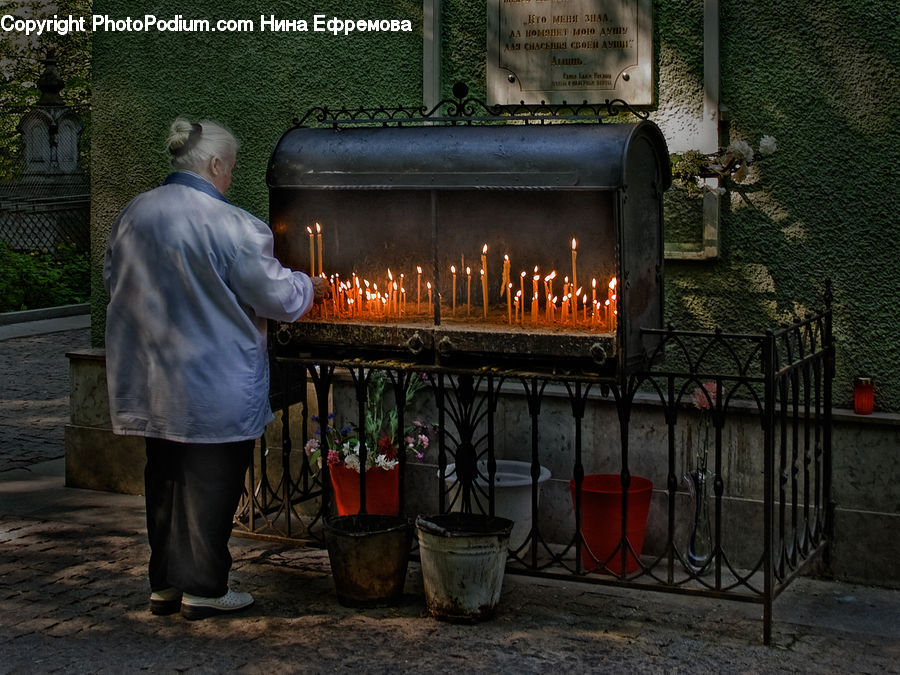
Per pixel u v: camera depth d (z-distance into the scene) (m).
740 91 4.58
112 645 3.80
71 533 5.09
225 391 3.86
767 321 4.62
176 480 3.96
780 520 4.06
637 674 3.58
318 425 5.26
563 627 3.97
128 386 3.96
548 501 4.94
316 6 5.29
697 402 4.32
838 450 4.48
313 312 4.48
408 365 4.16
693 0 4.60
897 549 4.41
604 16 4.73
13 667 3.62
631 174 3.92
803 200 4.51
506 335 3.97
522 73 4.88
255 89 5.47
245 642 3.83
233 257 3.84
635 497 4.41
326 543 4.18
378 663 3.66
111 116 5.84
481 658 3.70
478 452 5.04
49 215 16.22
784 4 4.46
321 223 4.50
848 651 3.78
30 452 6.73
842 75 4.40
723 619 4.06
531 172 3.92
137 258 3.89
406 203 4.38
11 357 10.51
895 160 4.35
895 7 4.29
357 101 5.25
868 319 4.45
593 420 4.82
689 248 4.71
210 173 4.00
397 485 4.85
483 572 3.95
